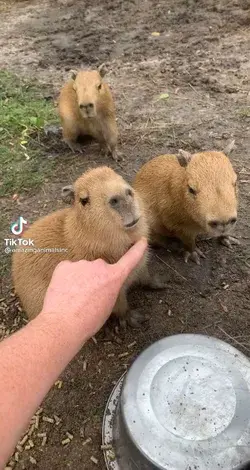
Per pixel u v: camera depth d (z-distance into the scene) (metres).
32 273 0.65
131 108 1.17
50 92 1.26
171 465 0.46
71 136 1.05
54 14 1.70
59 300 0.33
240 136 1.04
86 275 0.35
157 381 0.51
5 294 0.76
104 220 0.58
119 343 0.67
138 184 0.81
